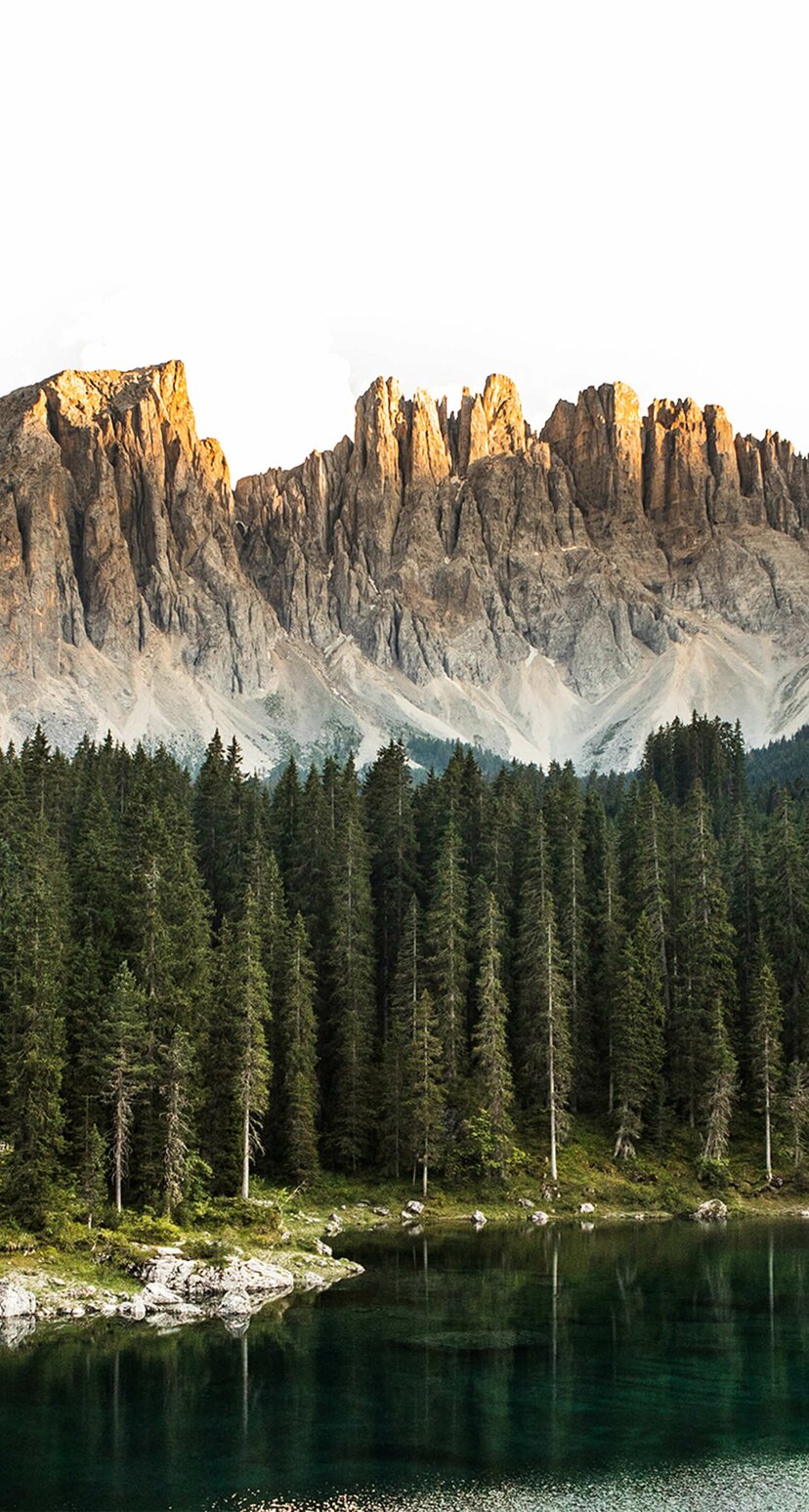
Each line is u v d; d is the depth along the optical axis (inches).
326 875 5270.7
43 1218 3065.9
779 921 5113.2
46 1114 3181.6
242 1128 3811.5
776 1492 1845.5
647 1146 4517.7
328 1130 4517.7
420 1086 4190.5
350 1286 3048.7
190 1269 2972.4
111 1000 3528.5
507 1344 2559.1
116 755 6766.7
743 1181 4357.8
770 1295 2970.0
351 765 5900.6
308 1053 4281.5
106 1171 3366.1
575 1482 1876.2
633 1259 3366.1
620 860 5728.3
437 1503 1801.2
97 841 4633.4
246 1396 2228.1
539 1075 4517.7
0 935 3954.2
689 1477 1897.1
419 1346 2536.9
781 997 5004.9
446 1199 4121.6
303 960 4397.1
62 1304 2746.1
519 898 5413.4
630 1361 2454.5
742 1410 2174.0
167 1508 1777.8
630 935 5002.5
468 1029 4857.3
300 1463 1936.5
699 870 5068.9
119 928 4136.3
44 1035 3225.9
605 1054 4928.6
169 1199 3363.7
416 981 4648.1
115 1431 2060.8
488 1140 4183.1
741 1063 4835.1
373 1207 4050.2
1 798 4928.6
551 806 5787.4
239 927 4097.0
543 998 4503.0
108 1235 3083.2
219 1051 3865.7
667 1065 4793.3
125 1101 3371.1
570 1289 3021.7
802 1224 3944.4
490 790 6181.1
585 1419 2129.7
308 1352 2491.4
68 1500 1801.2
